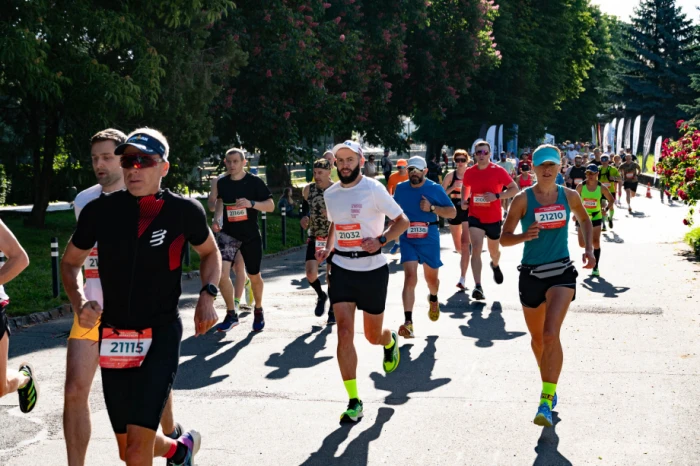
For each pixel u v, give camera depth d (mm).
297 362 7809
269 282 13453
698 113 47812
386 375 7250
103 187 4969
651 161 48000
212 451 5340
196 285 13297
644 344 8297
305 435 5648
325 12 28125
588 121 76250
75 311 4031
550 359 5742
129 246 3939
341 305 6090
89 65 15867
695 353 7895
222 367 7629
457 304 10781
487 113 48719
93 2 16984
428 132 49625
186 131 19828
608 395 6512
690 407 6168
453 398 6496
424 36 35688
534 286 6125
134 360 3953
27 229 20141
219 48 21359
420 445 5410
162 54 18484
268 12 24406
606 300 10773
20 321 10055
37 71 14492
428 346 8391
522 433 5625
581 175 21812
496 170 10805
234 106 25141
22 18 15016
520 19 49469
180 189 20953
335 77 27984
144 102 18469
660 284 12094
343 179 6141
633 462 5043
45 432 5832
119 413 3943
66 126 18812
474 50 36750
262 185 9328
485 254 16516
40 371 7652
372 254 6156
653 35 65438
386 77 33031
